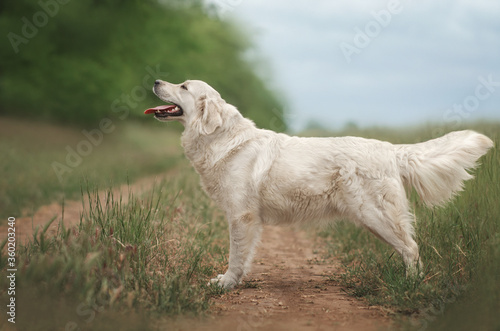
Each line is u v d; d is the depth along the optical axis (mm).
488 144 5180
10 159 14062
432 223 5598
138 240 5148
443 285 4660
